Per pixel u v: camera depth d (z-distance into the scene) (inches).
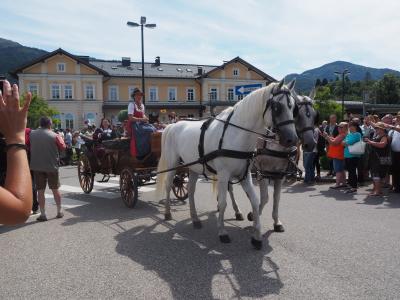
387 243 205.2
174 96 1974.7
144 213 289.0
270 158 226.5
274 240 213.6
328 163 496.4
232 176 208.1
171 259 187.6
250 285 155.9
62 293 152.6
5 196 54.2
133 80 1908.2
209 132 215.6
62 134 769.6
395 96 3447.3
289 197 340.2
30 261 188.7
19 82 1734.7
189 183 249.3
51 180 271.7
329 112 1055.6
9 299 148.6
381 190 360.5
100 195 370.9
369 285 153.4
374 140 351.9
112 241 218.2
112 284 159.8
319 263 177.8
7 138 59.7
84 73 1791.3
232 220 265.1
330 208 292.7
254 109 194.1
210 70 2074.3
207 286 155.9
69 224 257.6
